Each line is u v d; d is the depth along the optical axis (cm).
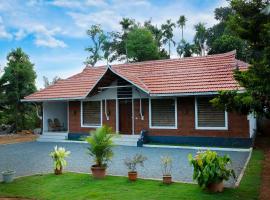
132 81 2216
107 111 2452
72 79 2883
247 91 941
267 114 945
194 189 1027
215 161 997
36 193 1074
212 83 2061
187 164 1495
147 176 1262
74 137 2605
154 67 2572
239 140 1959
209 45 5806
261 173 1234
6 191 1107
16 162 1684
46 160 1727
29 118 3491
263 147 1922
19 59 3419
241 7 1072
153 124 2262
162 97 2200
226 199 926
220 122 2030
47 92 2744
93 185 1123
